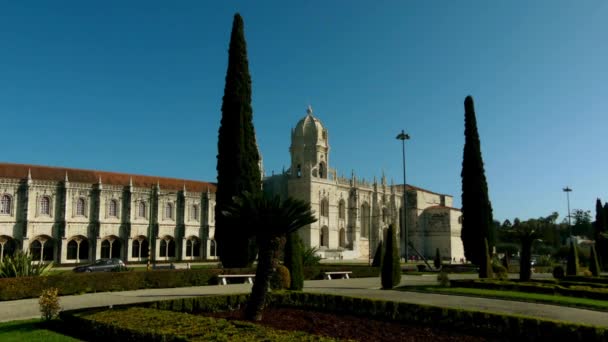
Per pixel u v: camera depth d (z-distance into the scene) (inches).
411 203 5433.1
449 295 1343.5
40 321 839.7
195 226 3799.2
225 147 1952.5
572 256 2449.6
